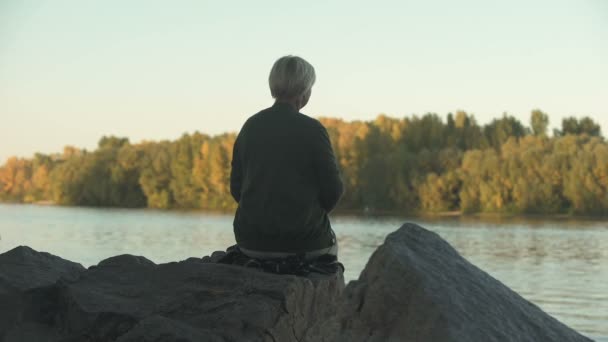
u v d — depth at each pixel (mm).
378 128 92312
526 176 71938
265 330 3449
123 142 138250
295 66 4137
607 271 32125
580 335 3248
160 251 40156
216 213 90125
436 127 97375
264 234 3965
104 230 58156
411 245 3395
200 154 99188
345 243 45312
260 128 4051
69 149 139500
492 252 41656
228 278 3793
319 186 4031
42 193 126625
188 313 3578
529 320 3156
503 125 95625
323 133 4035
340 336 3209
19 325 3936
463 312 3008
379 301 3189
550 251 42281
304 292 3746
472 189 74812
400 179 79750
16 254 4684
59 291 4020
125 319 3592
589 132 99250
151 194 102688
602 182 67562
